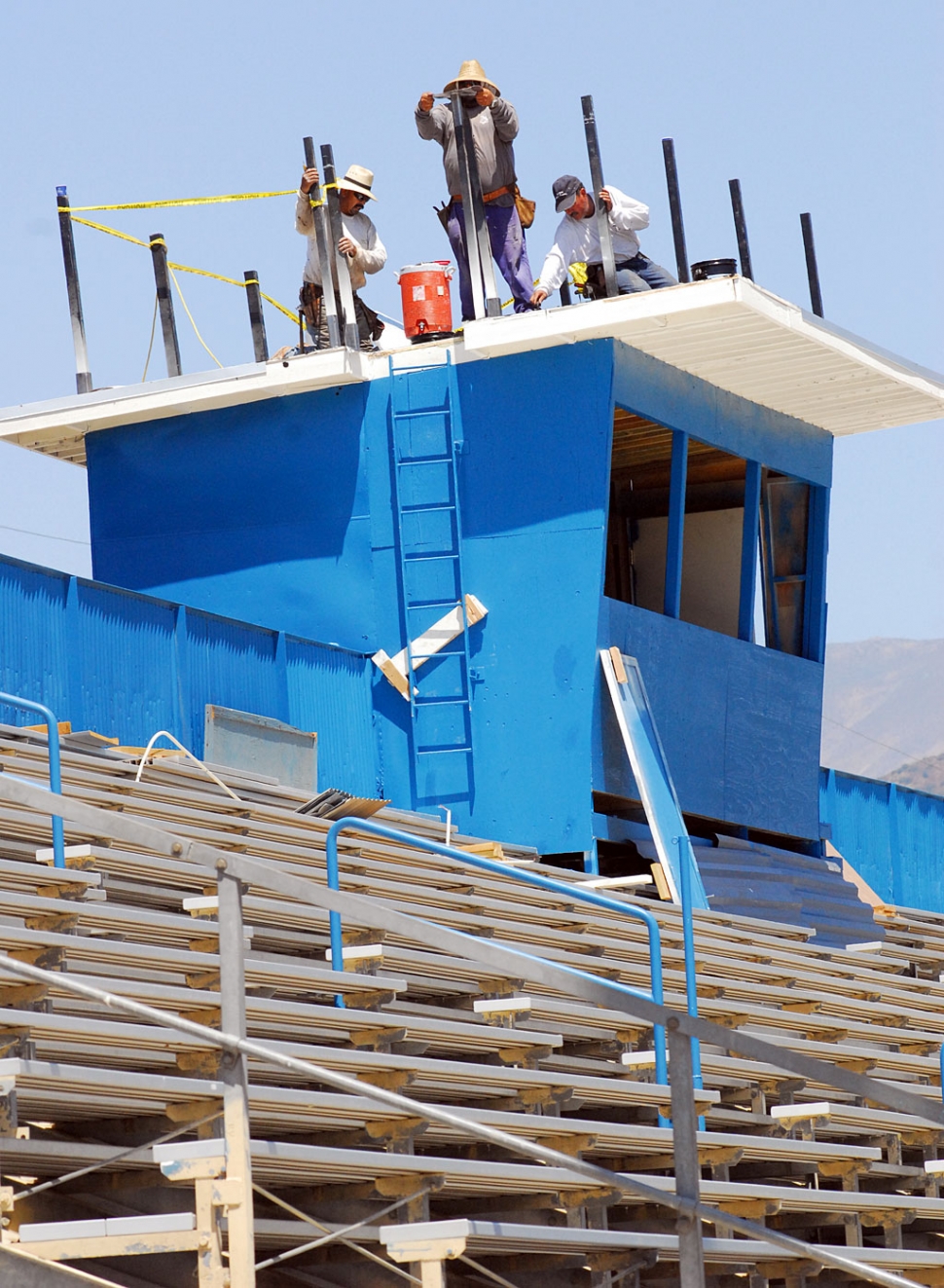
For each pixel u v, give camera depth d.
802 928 25.39
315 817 20.30
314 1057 11.16
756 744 28.88
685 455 27.33
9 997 10.83
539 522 25.77
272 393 26.84
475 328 25.72
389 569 26.30
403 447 26.36
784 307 25.47
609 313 25.05
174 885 15.22
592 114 25.56
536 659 25.56
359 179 26.84
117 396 27.28
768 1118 16.88
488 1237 10.32
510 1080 12.84
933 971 26.88
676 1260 13.93
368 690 26.27
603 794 26.42
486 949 9.50
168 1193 10.71
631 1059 15.54
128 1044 10.59
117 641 22.52
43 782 16.23
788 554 31.05
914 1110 10.05
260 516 27.02
